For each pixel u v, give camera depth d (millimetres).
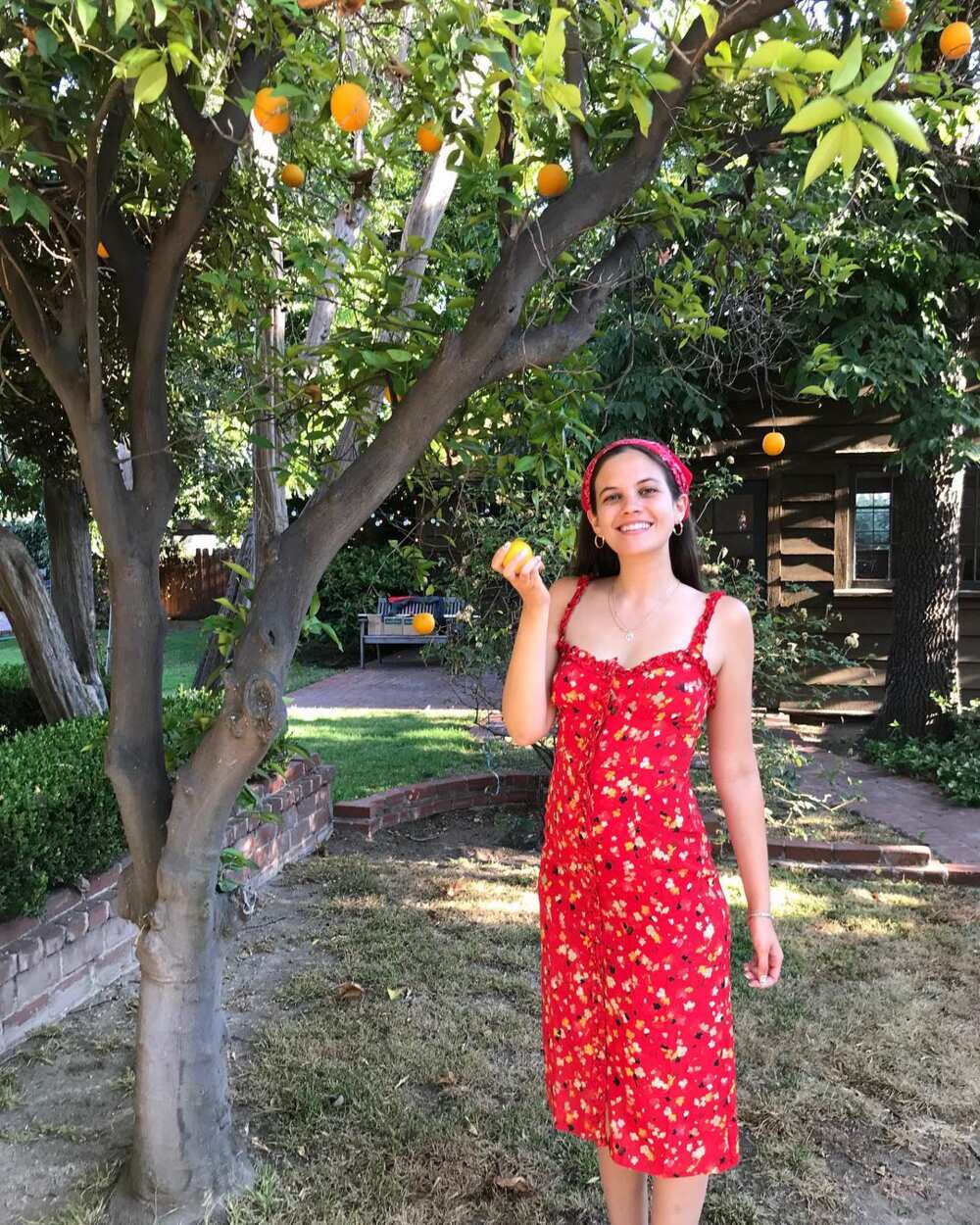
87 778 3076
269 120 1522
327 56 1884
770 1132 2338
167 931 1995
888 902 3932
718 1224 2023
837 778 6098
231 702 1868
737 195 2936
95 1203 2053
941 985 3137
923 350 5688
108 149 1895
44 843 2785
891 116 1004
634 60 1613
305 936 3523
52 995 2854
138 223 2965
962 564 8125
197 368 4055
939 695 6652
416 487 2992
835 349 5773
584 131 1840
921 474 6570
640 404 6070
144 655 2037
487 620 4656
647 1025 1646
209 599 17531
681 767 1683
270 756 4031
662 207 2270
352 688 10461
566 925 1757
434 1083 2533
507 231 1964
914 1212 2074
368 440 2932
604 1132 1739
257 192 2955
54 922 2904
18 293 1905
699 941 1653
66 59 1519
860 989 3102
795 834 4742
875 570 8164
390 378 2150
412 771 6070
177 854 1969
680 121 2293
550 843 1786
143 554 2008
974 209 6070
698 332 2857
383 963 3264
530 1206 2055
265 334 3387
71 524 5586
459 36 1407
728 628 1740
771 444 3363
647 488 1731
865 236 4957
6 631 16359
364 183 2652
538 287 2289
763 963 1794
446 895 3936
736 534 8320
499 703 5359
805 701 7539
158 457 2037
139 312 2133
